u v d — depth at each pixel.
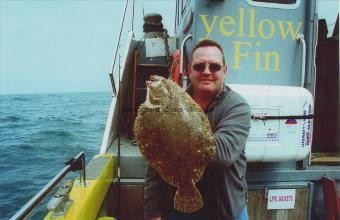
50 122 34.41
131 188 3.40
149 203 2.19
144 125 1.58
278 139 2.87
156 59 5.52
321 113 4.41
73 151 18.34
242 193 1.96
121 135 4.93
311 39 3.38
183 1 4.89
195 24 3.35
